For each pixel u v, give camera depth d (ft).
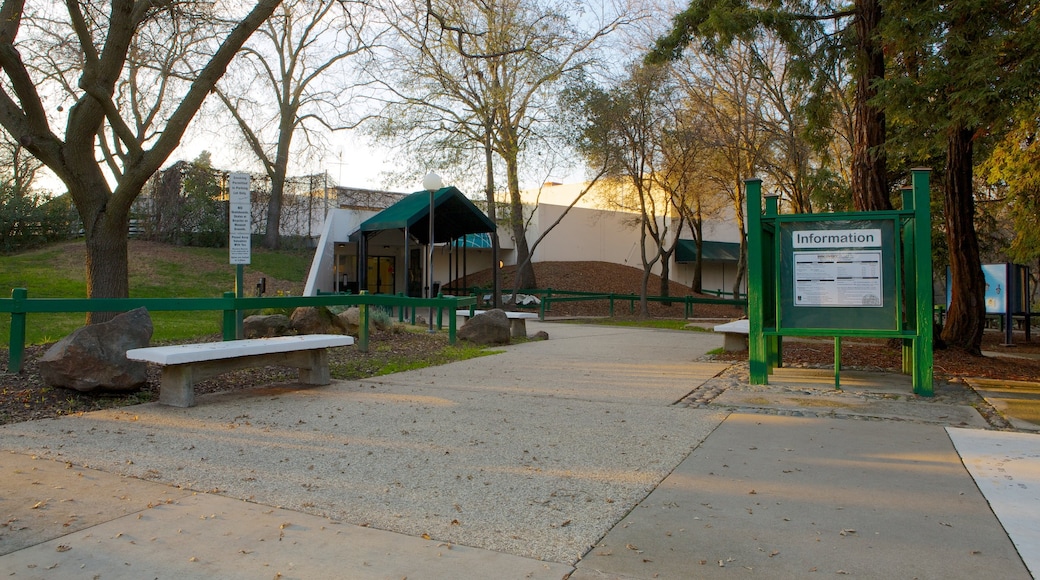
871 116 38.86
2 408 21.08
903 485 15.16
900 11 32.86
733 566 11.08
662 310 96.32
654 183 98.37
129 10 30.86
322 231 88.43
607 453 17.81
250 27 32.91
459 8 65.72
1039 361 38.75
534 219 115.44
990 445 18.53
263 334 38.58
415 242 102.53
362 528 12.60
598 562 11.23
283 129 89.10
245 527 12.51
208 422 20.49
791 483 15.34
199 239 81.76
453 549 11.71
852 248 26.71
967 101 30.55
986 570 10.88
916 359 26.08
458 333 44.29
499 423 21.12
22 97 29.89
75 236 75.41
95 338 22.72
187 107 32.07
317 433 19.53
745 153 79.51
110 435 18.72
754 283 28.14
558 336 53.06
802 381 29.43
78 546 11.49
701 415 22.50
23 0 30.27
